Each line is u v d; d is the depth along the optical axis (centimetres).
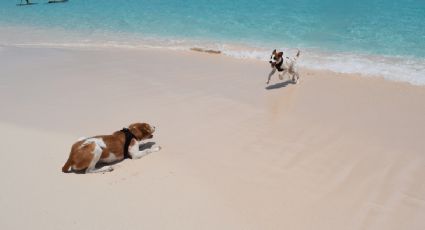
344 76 1073
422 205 518
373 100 894
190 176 562
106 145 575
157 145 656
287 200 518
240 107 834
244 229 461
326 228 468
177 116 779
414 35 1484
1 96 888
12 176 554
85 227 457
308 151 654
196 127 732
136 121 749
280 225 470
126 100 860
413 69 1129
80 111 797
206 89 941
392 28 1592
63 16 1977
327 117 795
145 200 506
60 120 749
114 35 1598
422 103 876
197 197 516
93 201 502
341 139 700
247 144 673
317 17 1811
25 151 623
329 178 577
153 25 1748
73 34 1625
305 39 1483
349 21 1727
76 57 1241
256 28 1658
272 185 552
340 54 1295
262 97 899
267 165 606
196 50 1348
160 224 464
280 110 827
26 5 2303
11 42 1494
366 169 604
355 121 778
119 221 468
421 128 748
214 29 1661
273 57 955
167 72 1077
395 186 559
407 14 1802
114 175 561
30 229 453
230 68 1133
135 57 1245
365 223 480
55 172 564
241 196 522
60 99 866
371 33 1534
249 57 1267
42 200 503
